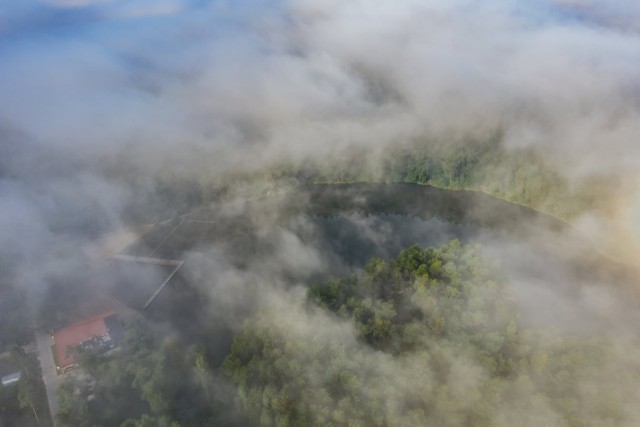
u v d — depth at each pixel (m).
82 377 159.88
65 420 141.50
